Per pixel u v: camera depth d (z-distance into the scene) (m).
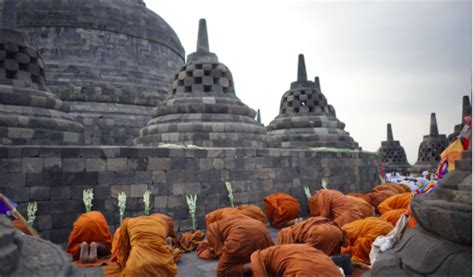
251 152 13.38
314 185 15.59
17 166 9.44
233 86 18.48
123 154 10.84
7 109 13.41
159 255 6.31
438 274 3.78
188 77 17.61
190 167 11.90
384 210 11.27
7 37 14.64
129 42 28.80
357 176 18.58
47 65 25.44
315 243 7.14
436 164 37.00
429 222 4.25
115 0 29.69
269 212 12.56
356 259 7.67
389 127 44.88
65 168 10.04
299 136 21.58
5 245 3.84
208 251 8.59
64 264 4.38
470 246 3.70
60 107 15.54
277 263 5.48
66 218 9.90
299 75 24.14
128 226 6.83
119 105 25.92
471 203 3.80
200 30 18.45
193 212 11.22
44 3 26.59
